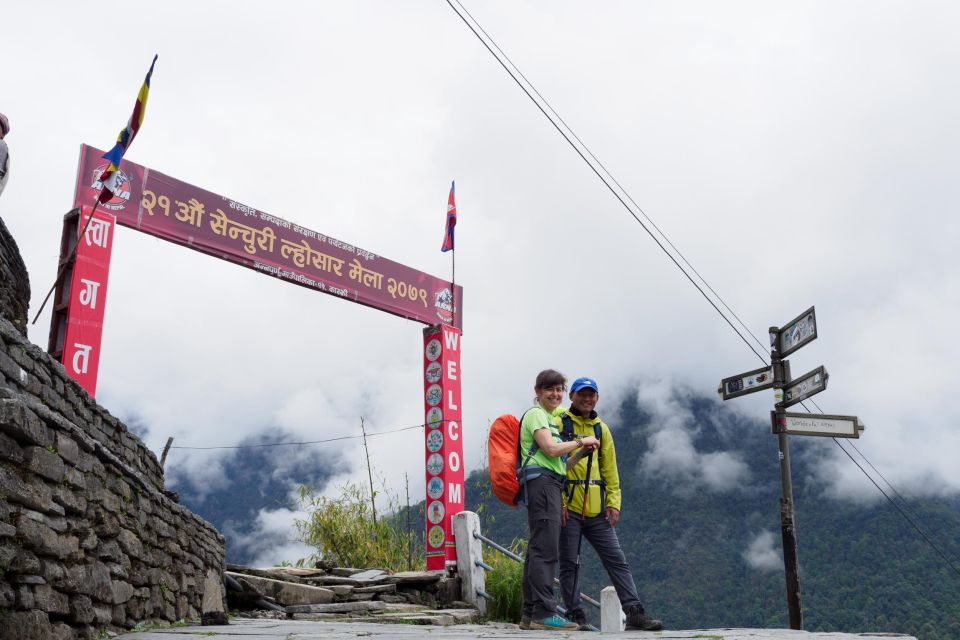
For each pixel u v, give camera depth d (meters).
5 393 3.64
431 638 4.91
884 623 189.50
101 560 4.77
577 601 6.17
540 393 6.03
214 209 11.45
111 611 4.90
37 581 3.78
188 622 6.64
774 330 12.41
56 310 9.12
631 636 4.77
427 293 14.45
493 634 5.25
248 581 9.03
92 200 9.70
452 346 14.48
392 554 13.48
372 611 10.05
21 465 3.69
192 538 7.04
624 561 6.11
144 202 10.47
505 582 11.52
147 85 6.37
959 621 173.50
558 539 5.74
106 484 4.85
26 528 3.67
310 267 12.67
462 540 11.64
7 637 3.43
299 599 9.50
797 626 11.02
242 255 11.71
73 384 4.84
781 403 12.00
